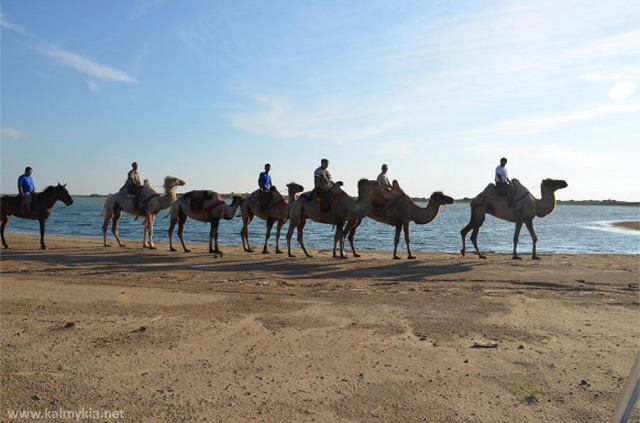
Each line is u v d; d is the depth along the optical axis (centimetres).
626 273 1273
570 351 579
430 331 666
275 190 1742
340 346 593
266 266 1402
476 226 1708
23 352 550
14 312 747
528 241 2872
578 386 469
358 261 1548
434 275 1243
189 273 1239
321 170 1611
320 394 447
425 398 440
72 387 454
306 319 729
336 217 1603
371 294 952
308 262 1506
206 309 792
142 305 817
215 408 414
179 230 1814
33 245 1977
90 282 1061
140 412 403
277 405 422
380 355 561
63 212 7931
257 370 509
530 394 447
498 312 788
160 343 596
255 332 652
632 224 5441
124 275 1184
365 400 435
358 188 1606
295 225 1680
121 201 1898
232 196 1803
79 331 643
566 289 1034
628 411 237
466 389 461
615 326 701
